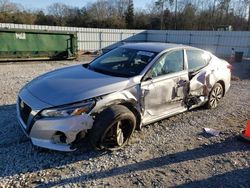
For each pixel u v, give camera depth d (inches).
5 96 251.9
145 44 204.7
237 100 285.7
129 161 144.3
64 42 673.6
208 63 225.5
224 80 242.4
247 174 140.1
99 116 141.3
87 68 185.3
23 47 592.4
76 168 134.6
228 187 127.8
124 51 194.7
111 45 1146.0
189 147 165.5
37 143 135.4
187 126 198.7
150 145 163.8
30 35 599.5
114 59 188.9
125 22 2220.7
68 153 147.6
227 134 189.5
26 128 138.8
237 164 149.3
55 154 145.8
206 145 169.9
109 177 129.2
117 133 149.5
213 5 2151.8
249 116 233.1
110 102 146.1
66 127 132.0
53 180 124.0
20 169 130.3
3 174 125.3
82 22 2020.2
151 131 184.4
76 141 137.9
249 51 1027.9
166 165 142.9
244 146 172.2
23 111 145.8
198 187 126.2
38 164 135.7
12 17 1772.9
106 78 159.9
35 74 410.9
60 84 151.4
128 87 155.8
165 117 188.2
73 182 123.6
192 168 141.9
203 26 2170.3
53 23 1957.4
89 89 144.3
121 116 145.3
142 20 2282.2
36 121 132.6
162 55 180.4
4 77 365.4
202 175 136.2
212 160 151.8
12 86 299.9
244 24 1980.8
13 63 565.0
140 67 171.3
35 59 633.6
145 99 165.3
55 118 131.6
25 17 1823.3
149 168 139.0
